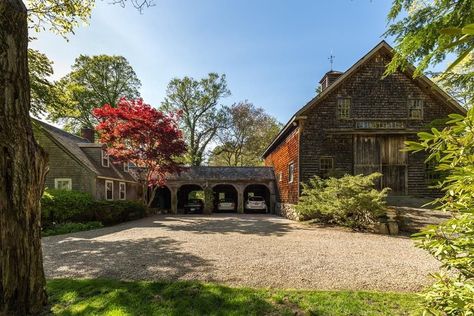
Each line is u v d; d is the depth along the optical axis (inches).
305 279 181.6
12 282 131.6
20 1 138.0
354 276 187.3
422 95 558.6
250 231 394.9
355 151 548.1
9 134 129.6
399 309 136.7
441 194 536.7
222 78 1382.9
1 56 127.3
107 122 629.9
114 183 712.4
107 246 286.5
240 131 1397.6
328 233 373.4
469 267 86.9
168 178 804.6
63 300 152.5
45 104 354.6
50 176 604.7
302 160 549.0
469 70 315.6
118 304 145.3
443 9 199.8
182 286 165.8
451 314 89.0
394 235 356.5
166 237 339.9
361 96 559.8
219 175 827.4
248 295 153.1
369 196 378.6
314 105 555.2
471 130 69.7
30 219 139.6
